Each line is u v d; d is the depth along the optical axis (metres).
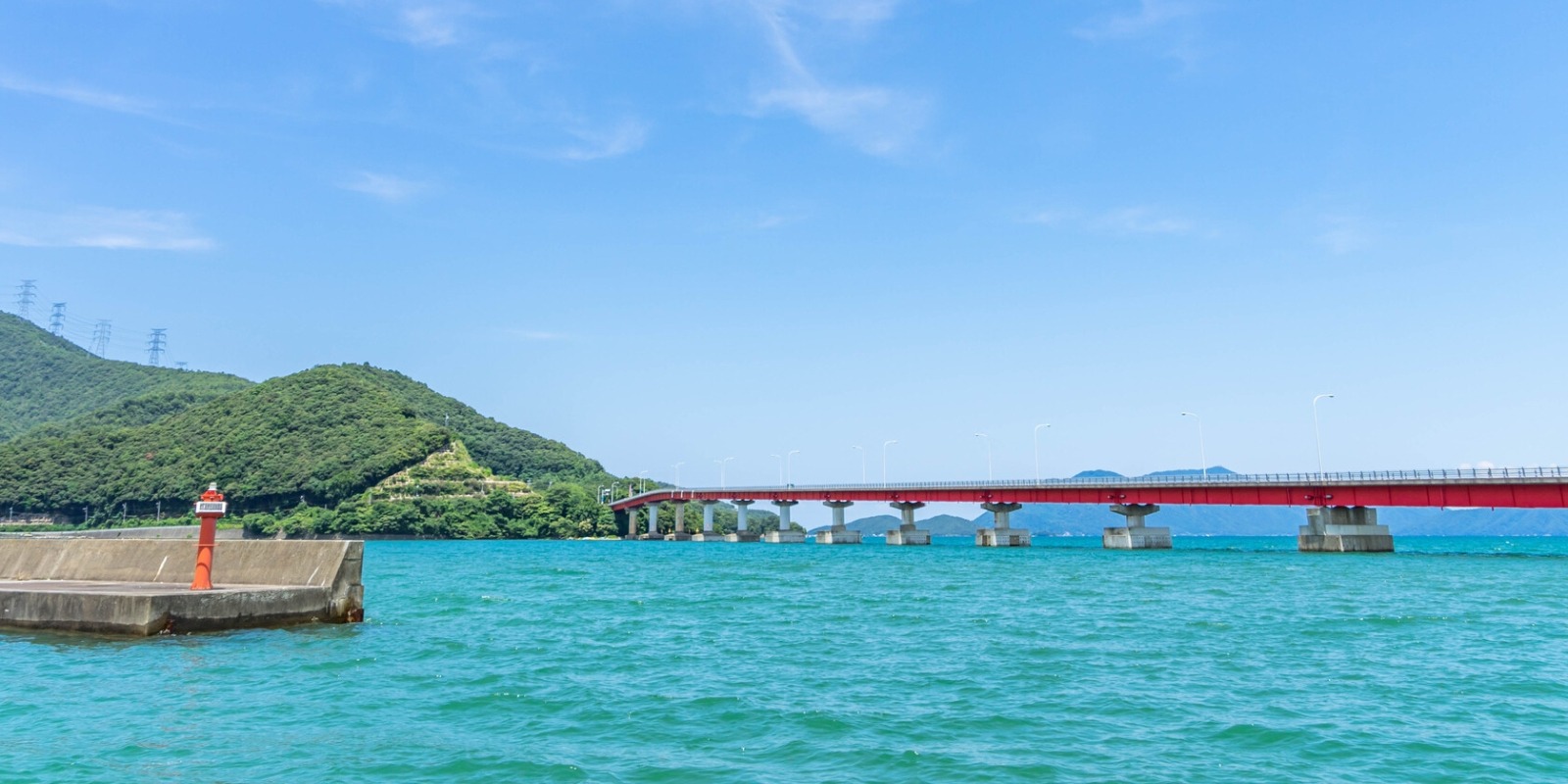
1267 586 59.47
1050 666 26.56
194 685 23.45
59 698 21.80
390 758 16.55
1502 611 42.50
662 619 39.97
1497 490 94.19
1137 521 143.00
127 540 38.78
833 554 141.50
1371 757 16.69
